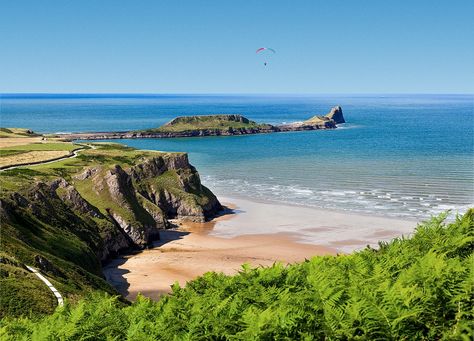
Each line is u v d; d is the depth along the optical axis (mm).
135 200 89500
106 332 12352
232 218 96375
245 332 10414
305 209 99250
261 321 10523
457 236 16969
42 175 91312
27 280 39000
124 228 79688
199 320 11484
